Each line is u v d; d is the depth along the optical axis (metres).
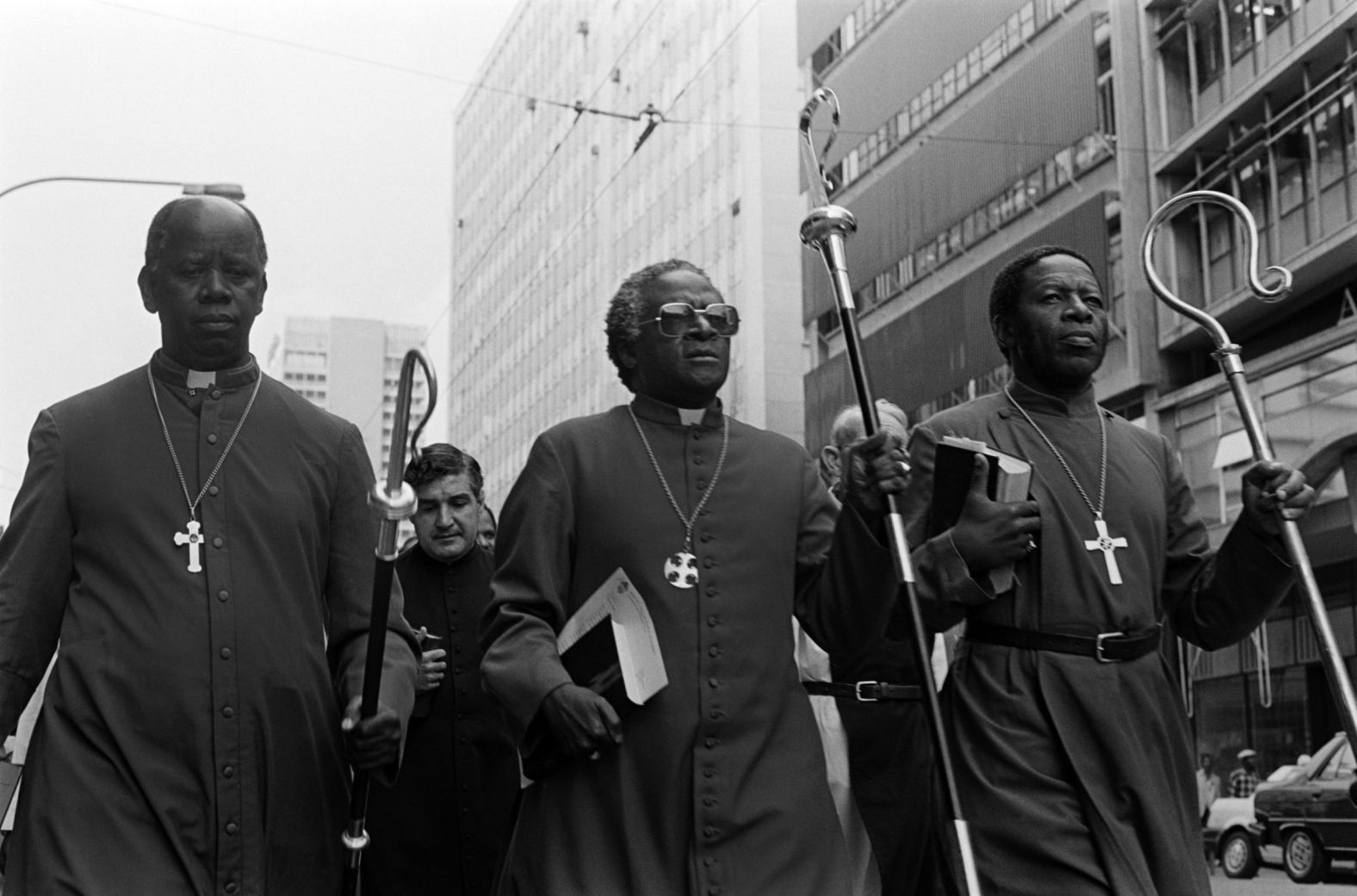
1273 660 20.36
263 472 3.58
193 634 3.42
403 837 5.36
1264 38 19.02
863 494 3.67
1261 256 19.41
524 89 55.88
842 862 3.81
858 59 27.30
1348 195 17.77
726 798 3.72
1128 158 21.00
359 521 3.71
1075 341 4.28
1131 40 21.16
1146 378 20.83
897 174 25.97
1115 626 4.08
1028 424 4.29
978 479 4.00
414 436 3.05
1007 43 23.05
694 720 3.76
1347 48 17.86
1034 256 4.41
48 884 3.26
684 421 4.05
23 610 3.45
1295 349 18.53
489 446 59.56
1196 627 4.30
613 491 3.93
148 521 3.50
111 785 3.34
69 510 3.51
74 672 3.41
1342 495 17.83
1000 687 4.05
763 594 3.89
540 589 3.88
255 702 3.44
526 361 54.34
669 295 4.04
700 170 36.97
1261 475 3.96
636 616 3.75
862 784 4.94
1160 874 3.93
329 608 3.69
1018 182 22.81
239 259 3.62
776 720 3.84
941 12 24.53
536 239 53.44
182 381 3.63
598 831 3.73
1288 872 14.02
